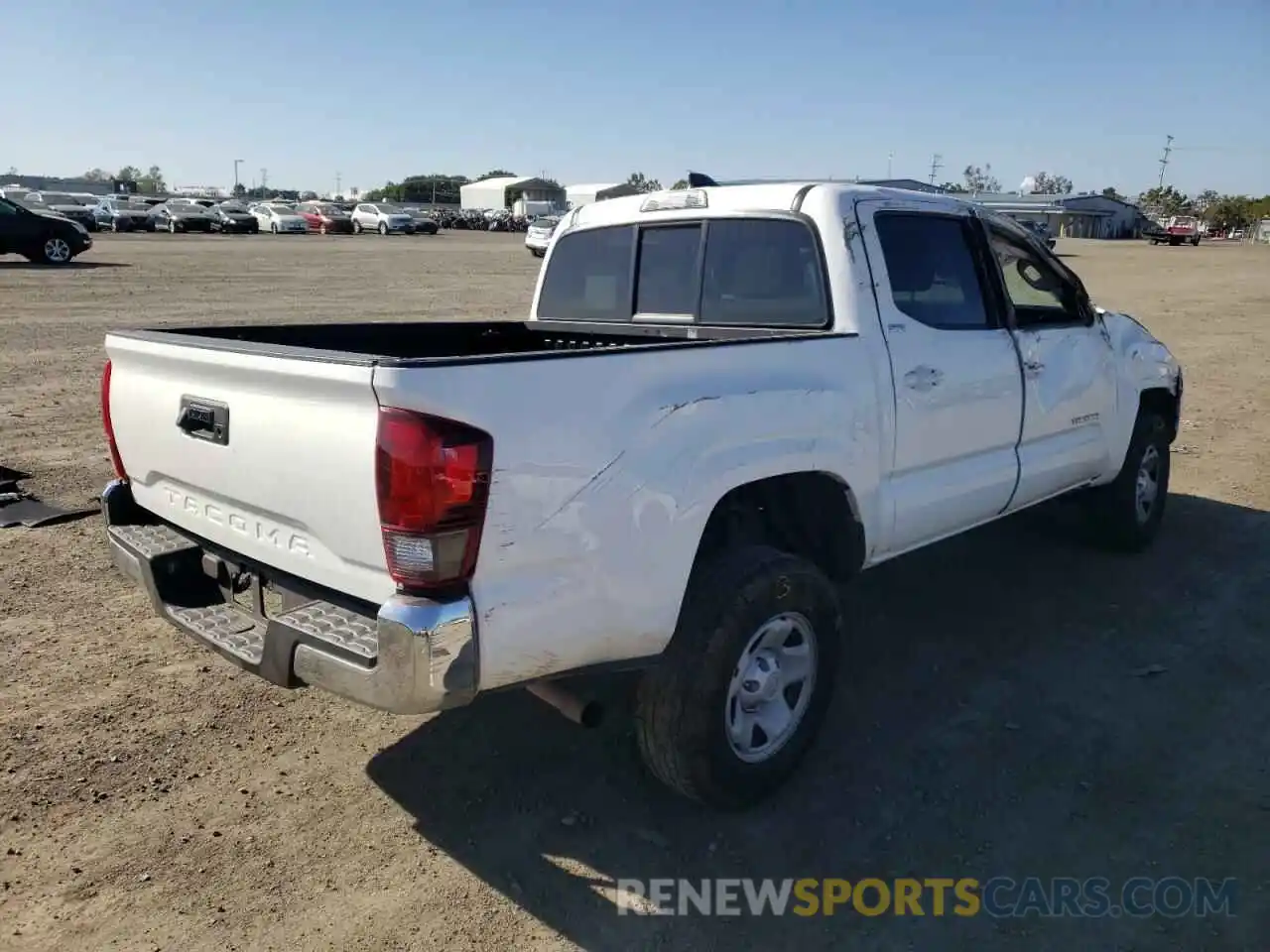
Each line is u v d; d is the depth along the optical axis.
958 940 2.88
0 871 3.06
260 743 3.82
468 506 2.61
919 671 4.48
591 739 3.90
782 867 3.18
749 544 3.54
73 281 21.11
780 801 3.52
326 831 3.30
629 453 2.94
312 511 2.83
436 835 3.30
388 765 3.70
